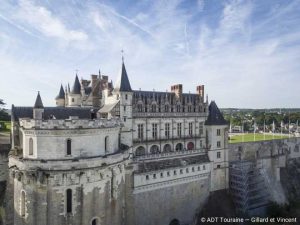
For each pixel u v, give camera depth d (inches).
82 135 1766.7
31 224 1720.0
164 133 3159.5
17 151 2023.9
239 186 3216.0
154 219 2556.6
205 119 3516.2
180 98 3329.2
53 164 1674.5
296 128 7214.6
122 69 2721.5
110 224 1930.4
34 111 2123.5
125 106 2664.9
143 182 2468.0
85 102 3277.6
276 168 3848.4
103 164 1814.7
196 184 2918.3
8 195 2110.0
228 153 3324.3
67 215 1710.1
